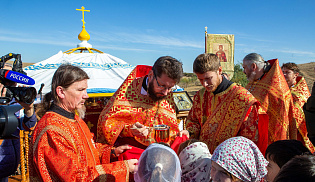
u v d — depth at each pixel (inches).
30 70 233.6
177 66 86.1
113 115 99.7
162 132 85.4
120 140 102.3
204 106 114.5
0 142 102.4
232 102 100.7
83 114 81.8
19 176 163.2
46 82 218.8
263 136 101.7
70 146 64.6
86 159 70.2
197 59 100.1
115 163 76.9
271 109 116.3
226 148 64.4
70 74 67.5
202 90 118.6
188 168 71.4
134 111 100.9
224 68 382.3
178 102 181.2
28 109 89.1
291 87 154.3
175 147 93.2
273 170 71.5
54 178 62.5
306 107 76.3
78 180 62.2
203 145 75.9
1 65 72.7
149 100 103.5
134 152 91.9
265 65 123.5
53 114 68.0
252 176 63.2
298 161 46.6
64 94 68.4
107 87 212.2
